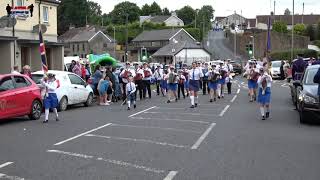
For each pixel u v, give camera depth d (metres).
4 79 15.77
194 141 11.75
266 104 16.73
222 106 21.28
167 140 11.89
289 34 96.88
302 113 15.03
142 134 12.89
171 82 23.92
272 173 8.40
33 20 34.62
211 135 12.75
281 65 49.16
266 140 11.98
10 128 14.39
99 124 15.09
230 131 13.52
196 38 130.00
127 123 15.32
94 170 8.56
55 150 10.52
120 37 130.00
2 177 8.05
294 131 13.59
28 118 17.31
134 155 9.95
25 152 10.30
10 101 15.62
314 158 9.75
